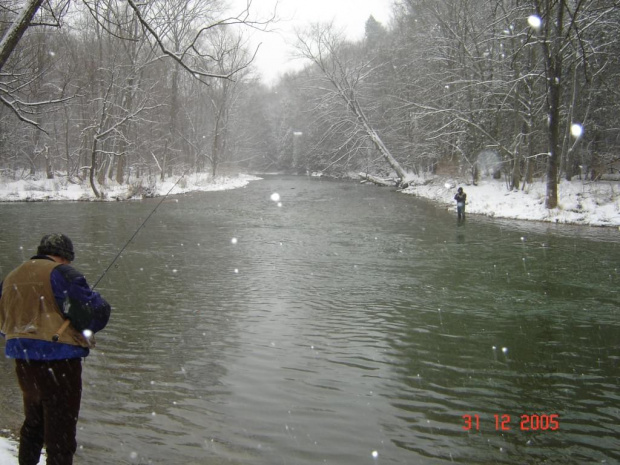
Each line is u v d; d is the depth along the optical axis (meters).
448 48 35.03
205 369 6.14
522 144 30.44
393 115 45.75
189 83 49.56
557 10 24.84
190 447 4.36
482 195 30.34
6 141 36.03
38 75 15.78
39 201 30.34
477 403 5.36
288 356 6.63
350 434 4.68
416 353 6.80
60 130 44.75
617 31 24.58
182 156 51.12
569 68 26.83
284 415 5.02
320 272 11.94
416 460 4.26
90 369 6.06
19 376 3.21
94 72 32.44
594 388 5.75
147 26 6.83
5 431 4.51
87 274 11.34
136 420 4.82
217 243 16.12
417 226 20.59
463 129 34.56
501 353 6.81
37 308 3.20
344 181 58.88
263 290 10.17
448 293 10.03
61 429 3.22
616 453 4.42
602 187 25.78
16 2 10.16
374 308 8.94
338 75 46.94
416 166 48.38
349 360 6.52
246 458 4.21
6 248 14.15
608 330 7.79
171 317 8.26
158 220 22.03
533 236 17.70
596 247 15.38
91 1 7.39
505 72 30.00
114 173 46.62
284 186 48.94
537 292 10.09
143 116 41.31
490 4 32.03
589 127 29.31
